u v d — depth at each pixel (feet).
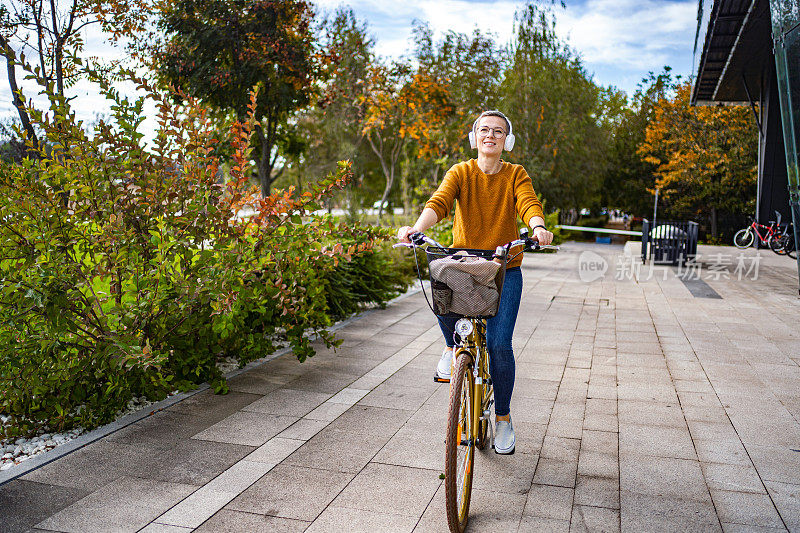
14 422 12.64
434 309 9.71
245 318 18.29
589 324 25.08
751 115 92.79
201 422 13.32
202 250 15.17
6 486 10.23
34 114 13.61
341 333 22.85
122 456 11.50
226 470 10.96
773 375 17.52
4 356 12.54
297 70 71.10
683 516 9.50
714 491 10.34
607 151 110.52
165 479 10.57
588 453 11.92
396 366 18.11
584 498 10.08
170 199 15.14
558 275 43.86
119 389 13.56
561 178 98.17
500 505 9.85
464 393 9.31
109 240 13.85
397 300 31.01
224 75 66.54
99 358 13.10
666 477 10.86
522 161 91.97
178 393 15.25
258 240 16.39
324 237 18.21
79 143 14.03
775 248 60.13
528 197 10.78
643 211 122.52
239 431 12.82
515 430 13.14
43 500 9.78
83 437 12.32
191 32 67.00
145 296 14.17
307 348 17.57
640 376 17.35
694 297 32.71
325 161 123.85
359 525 9.16
